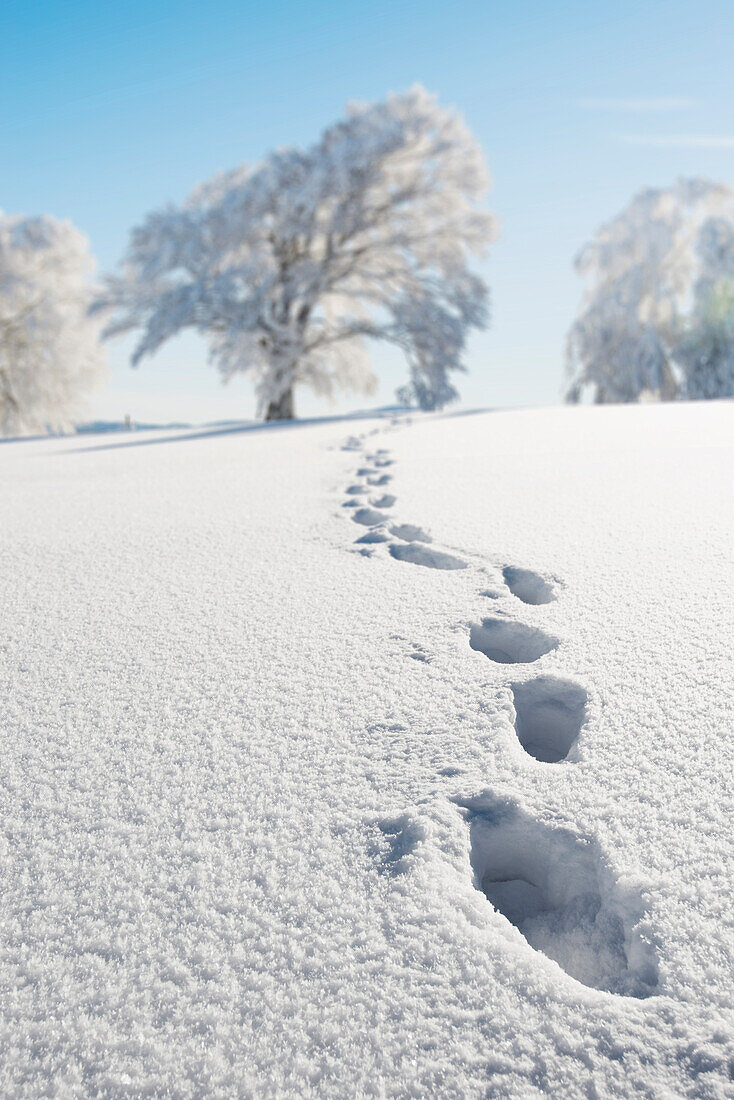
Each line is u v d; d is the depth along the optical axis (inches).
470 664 60.5
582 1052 27.5
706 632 61.8
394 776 45.8
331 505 130.0
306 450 236.5
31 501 151.2
